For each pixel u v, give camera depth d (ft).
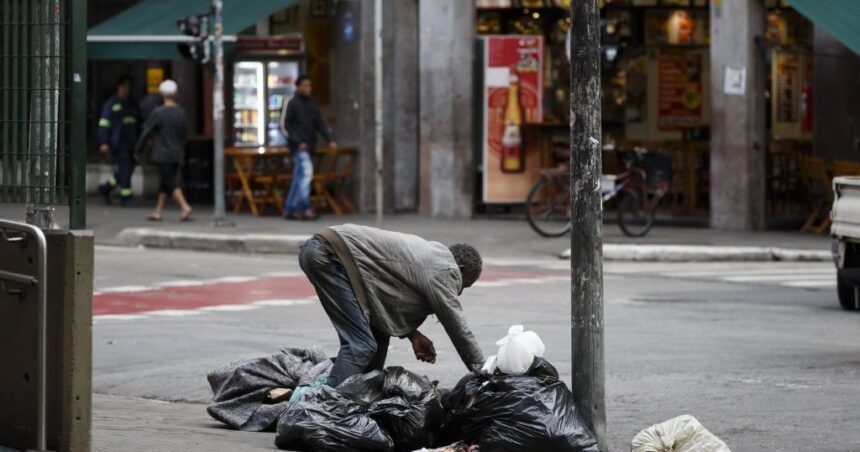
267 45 99.96
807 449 33.47
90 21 113.39
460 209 96.78
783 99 94.27
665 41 107.45
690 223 94.27
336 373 32.32
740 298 62.18
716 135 92.38
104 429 33.32
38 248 27.12
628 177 87.61
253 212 96.53
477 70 97.09
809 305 59.98
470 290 64.08
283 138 102.06
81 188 28.53
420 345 33.35
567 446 29.01
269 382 34.47
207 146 107.65
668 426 30.14
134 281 66.64
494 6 102.06
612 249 79.30
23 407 28.17
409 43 101.35
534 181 98.17
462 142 96.73
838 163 89.51
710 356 46.80
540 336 50.55
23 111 29.27
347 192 100.42
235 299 60.90
